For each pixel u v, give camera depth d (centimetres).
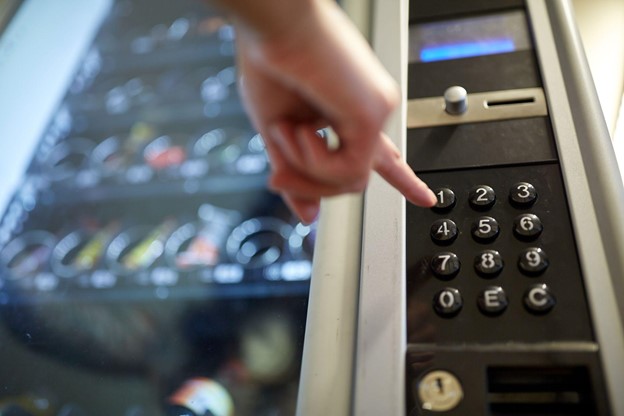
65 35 88
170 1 93
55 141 78
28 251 66
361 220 47
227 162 71
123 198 70
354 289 43
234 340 53
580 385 36
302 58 26
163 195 69
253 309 55
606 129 45
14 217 70
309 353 41
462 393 36
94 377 53
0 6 86
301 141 28
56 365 55
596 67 56
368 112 27
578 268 39
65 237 67
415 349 38
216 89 81
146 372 53
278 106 29
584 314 37
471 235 42
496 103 49
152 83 83
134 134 77
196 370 52
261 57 27
